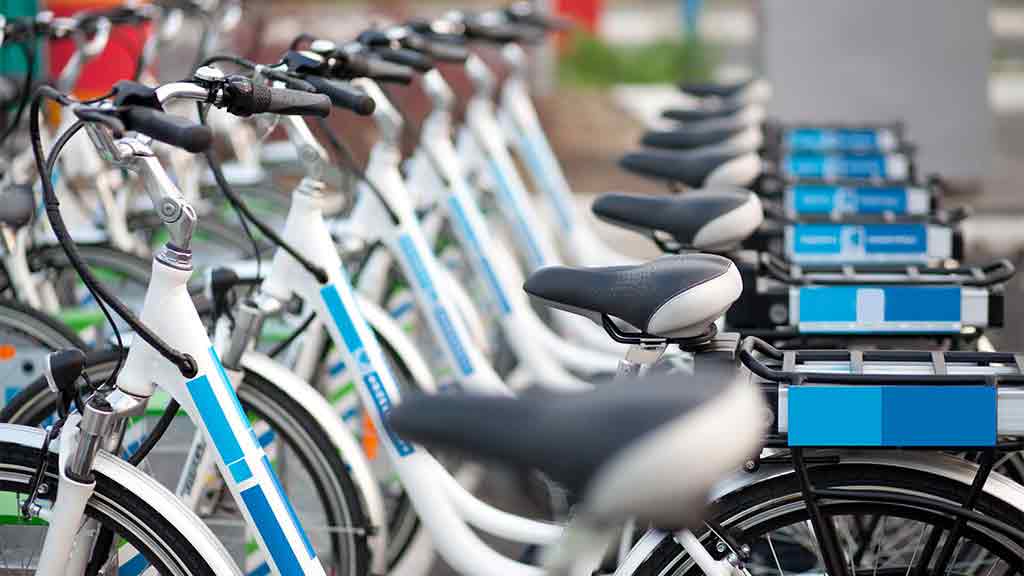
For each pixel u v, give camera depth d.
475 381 4.82
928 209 6.11
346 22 14.34
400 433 1.93
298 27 13.54
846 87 12.79
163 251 3.14
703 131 6.65
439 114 5.88
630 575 3.08
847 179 6.67
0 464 3.21
